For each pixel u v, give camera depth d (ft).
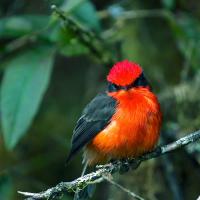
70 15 38.70
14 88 37.93
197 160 42.27
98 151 34.58
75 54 39.88
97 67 47.21
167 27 45.83
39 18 40.78
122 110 33.58
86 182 30.50
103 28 46.42
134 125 33.30
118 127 33.47
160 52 45.50
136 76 34.60
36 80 38.09
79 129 35.37
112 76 34.99
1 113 40.01
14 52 43.34
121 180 42.22
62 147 47.06
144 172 42.22
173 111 43.11
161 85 44.55
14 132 37.06
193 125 42.11
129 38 45.06
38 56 38.99
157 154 32.12
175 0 44.83
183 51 41.98
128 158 33.99
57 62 48.34
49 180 46.29
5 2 47.70
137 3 46.19
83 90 47.70
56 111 47.80
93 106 35.06
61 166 46.65
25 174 45.70
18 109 37.45
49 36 39.70
